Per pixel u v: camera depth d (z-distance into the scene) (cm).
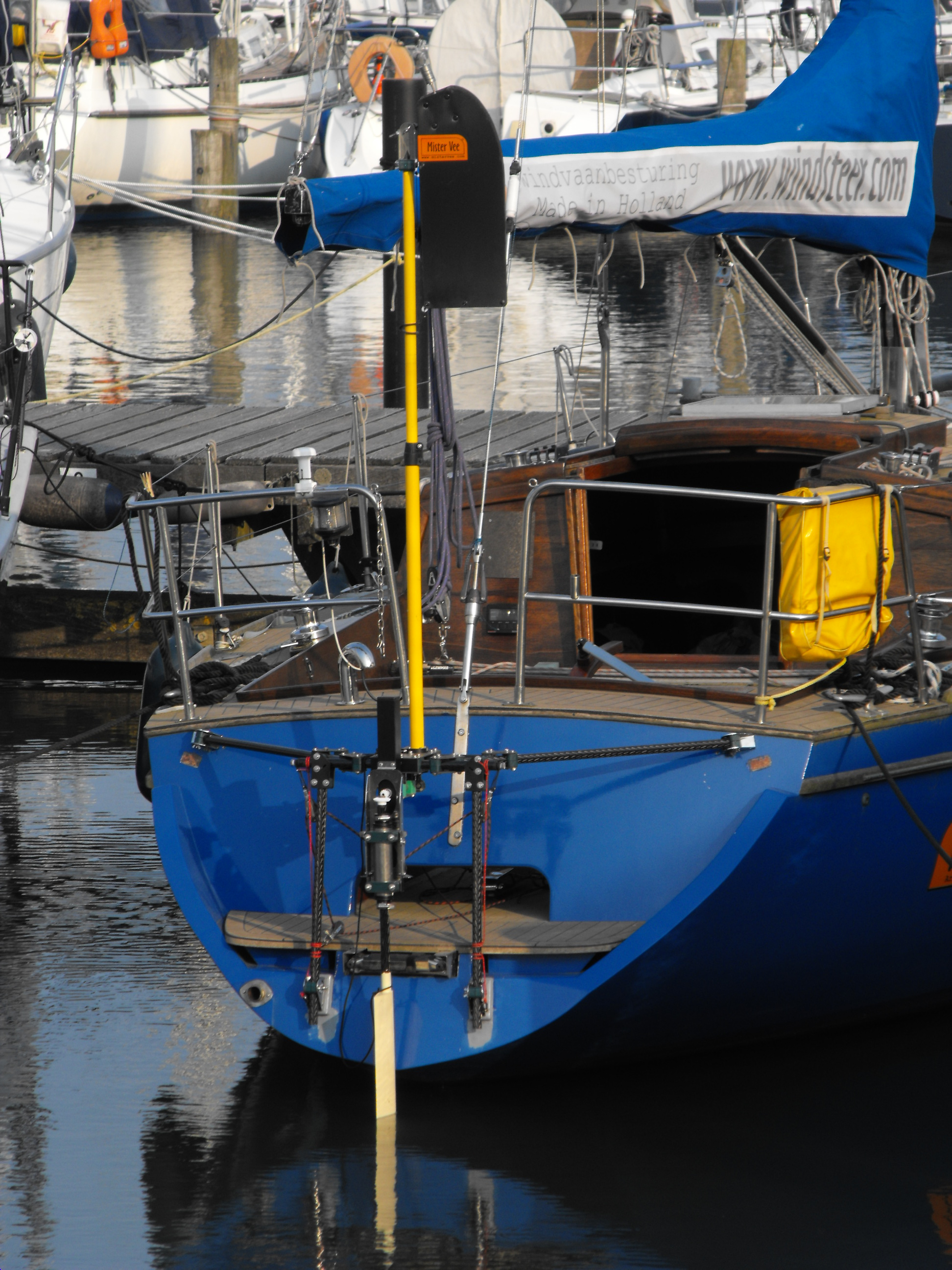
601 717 1580
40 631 3616
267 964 1633
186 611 1719
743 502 2161
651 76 9006
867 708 1595
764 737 1516
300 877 1661
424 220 1588
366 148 8756
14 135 4141
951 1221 1381
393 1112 1573
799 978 1650
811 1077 1688
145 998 1925
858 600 1581
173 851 1669
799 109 2294
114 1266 1338
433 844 1609
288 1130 1576
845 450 1961
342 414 3819
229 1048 1786
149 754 1784
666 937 1480
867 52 2380
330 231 2166
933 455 1992
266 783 1666
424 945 1557
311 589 2355
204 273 9031
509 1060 1574
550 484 1608
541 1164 1488
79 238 10769
